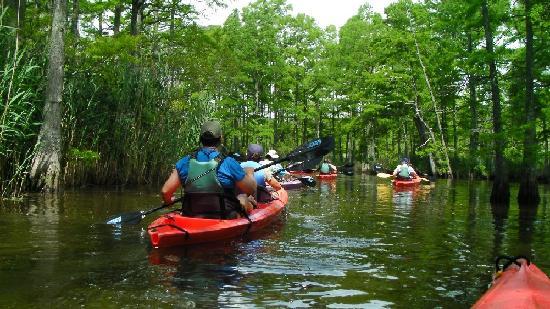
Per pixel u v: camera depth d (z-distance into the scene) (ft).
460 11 46.98
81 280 14.01
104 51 44.83
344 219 28.66
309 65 139.33
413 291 13.84
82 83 44.24
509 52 42.88
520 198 42.55
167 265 15.92
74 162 43.39
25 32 44.16
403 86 106.01
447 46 70.23
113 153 48.14
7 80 35.73
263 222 23.80
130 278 14.30
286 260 17.15
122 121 48.44
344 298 13.01
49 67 39.29
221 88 95.30
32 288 13.16
